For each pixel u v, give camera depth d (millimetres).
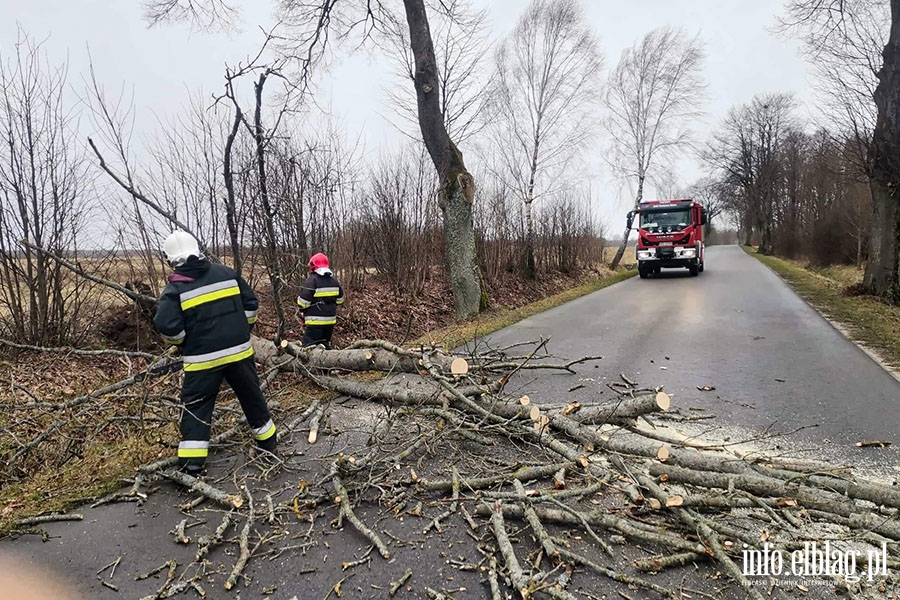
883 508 3045
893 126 11922
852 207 22734
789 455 3977
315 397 5578
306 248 9836
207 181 8414
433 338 9164
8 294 6707
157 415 4809
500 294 15016
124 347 7309
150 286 7820
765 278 19234
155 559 2900
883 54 11992
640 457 3648
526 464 3779
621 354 7477
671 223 20000
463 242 11586
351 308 10016
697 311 11422
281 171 9172
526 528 3086
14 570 2789
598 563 2750
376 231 12078
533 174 18500
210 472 3988
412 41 11148
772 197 44406
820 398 5289
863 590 2516
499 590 2559
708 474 3139
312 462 4074
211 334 3836
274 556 2896
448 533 3068
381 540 2979
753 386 5766
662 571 2689
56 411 4602
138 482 3691
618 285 18188
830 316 10250
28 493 3738
